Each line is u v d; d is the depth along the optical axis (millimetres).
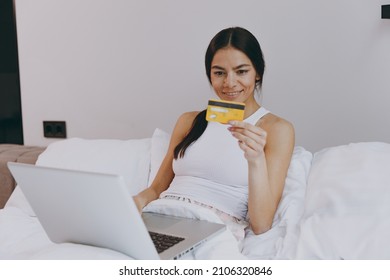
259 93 1953
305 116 1907
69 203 1052
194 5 2035
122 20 2188
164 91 2154
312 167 1532
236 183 1481
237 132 1268
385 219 1204
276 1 1887
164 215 1405
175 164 1584
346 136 1861
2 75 2459
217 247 1191
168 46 2115
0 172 1980
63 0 2289
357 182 1339
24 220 1539
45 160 1815
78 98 2336
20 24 2393
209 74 1625
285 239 1275
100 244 1094
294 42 1881
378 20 1755
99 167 1747
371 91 1803
